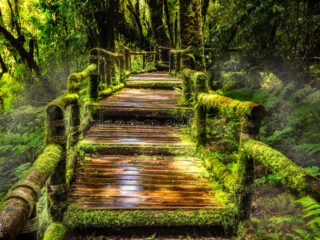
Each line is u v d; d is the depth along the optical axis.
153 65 16.89
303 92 5.21
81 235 2.61
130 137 4.58
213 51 8.83
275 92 5.92
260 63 6.86
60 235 2.44
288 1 5.98
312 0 5.79
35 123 7.83
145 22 20.80
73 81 3.99
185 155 4.17
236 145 4.50
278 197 3.31
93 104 5.41
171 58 12.09
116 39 9.90
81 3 8.82
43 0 9.53
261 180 3.60
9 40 10.41
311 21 5.71
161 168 3.71
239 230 2.61
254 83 7.40
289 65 6.00
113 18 9.22
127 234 2.64
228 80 8.46
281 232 2.70
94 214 2.62
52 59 10.55
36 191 1.58
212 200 2.96
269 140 4.59
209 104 3.67
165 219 2.62
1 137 7.28
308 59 5.93
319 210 2.40
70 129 3.96
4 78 13.67
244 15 6.93
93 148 4.05
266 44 6.61
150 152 4.14
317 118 4.51
